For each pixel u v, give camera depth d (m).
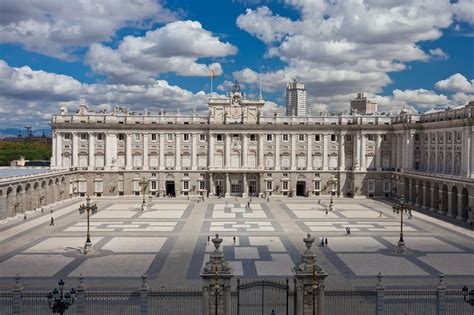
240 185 143.50
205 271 39.41
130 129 141.62
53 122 138.88
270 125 142.88
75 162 140.25
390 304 46.09
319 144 144.62
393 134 141.88
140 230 87.50
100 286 52.78
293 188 144.38
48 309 44.94
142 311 41.84
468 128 101.88
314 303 38.09
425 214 108.75
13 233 84.19
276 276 56.78
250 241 77.62
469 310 44.59
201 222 96.81
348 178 144.00
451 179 103.31
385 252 70.06
